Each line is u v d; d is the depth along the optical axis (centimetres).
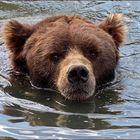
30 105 1075
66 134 916
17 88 1184
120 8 1806
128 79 1233
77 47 1166
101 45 1195
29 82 1233
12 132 932
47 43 1183
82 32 1190
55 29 1199
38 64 1195
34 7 1805
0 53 1376
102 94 1154
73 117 1004
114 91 1172
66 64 1127
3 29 1302
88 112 1034
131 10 1788
